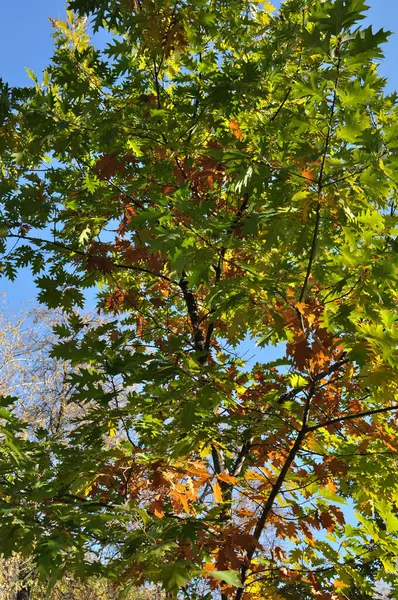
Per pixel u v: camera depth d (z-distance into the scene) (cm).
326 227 320
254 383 549
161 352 466
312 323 320
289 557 461
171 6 411
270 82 470
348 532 438
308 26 437
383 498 412
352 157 281
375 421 436
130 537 294
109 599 992
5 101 428
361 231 292
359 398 496
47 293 482
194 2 406
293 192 298
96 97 471
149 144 486
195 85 487
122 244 543
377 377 304
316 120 294
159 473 335
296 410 428
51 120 449
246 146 439
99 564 294
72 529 312
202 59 550
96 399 331
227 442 446
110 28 421
